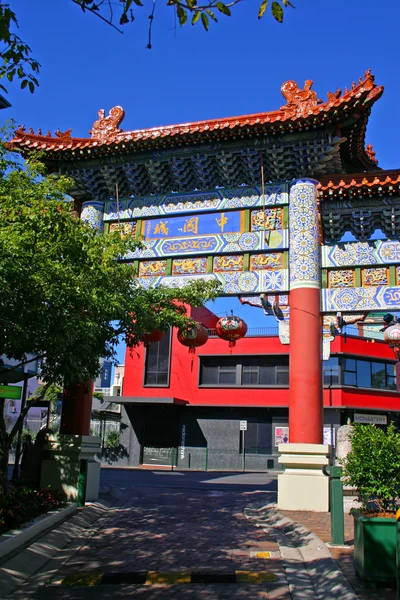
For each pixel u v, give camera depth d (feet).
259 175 55.93
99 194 61.98
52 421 128.57
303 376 50.14
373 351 137.28
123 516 47.26
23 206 34.22
